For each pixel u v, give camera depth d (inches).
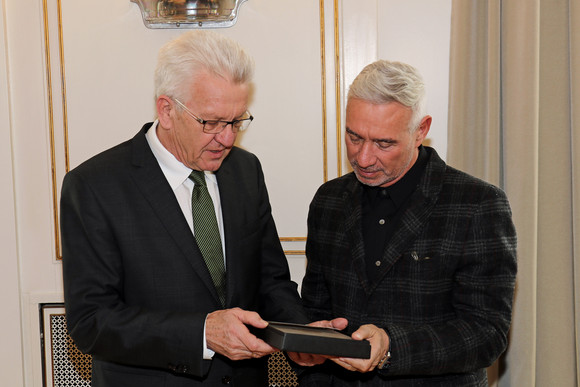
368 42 99.0
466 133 94.8
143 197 64.2
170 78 60.4
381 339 59.3
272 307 71.2
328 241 69.9
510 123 92.2
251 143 101.0
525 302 91.7
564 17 92.5
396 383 64.4
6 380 101.6
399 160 63.3
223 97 59.3
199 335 60.0
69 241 63.7
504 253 62.4
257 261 70.9
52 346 103.0
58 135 100.2
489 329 61.6
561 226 94.0
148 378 64.1
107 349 61.7
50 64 99.1
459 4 93.7
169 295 63.6
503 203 64.1
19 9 98.3
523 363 91.9
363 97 61.2
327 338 55.6
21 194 100.7
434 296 63.6
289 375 102.8
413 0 98.7
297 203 101.5
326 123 100.3
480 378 66.5
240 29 99.4
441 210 64.5
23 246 101.4
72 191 64.1
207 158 63.1
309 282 73.0
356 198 69.1
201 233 66.1
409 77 61.6
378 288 65.1
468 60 94.1
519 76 91.2
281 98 100.2
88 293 62.4
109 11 98.7
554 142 93.7
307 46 99.3
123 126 100.0
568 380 94.3
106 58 99.1
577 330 92.4
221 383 65.3
